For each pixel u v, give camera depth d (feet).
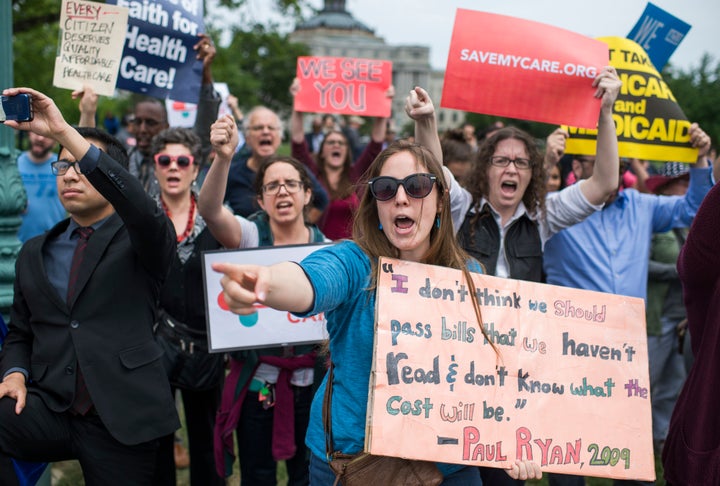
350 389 7.18
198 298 12.01
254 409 11.41
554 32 11.96
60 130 8.31
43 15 40.60
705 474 7.53
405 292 7.11
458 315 7.29
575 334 7.86
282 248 10.94
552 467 7.46
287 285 5.98
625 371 8.02
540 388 7.57
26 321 9.70
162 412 9.46
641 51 13.67
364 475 7.07
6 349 9.58
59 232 9.87
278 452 11.10
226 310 11.02
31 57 47.29
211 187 10.75
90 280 9.33
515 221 11.39
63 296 9.41
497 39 11.86
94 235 9.50
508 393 7.39
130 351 9.36
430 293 7.21
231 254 10.98
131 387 9.27
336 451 7.24
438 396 7.04
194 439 12.70
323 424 7.39
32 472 9.65
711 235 7.51
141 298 9.60
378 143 19.33
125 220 8.90
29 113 8.07
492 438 7.22
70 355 9.21
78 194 9.37
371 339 7.13
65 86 13.03
